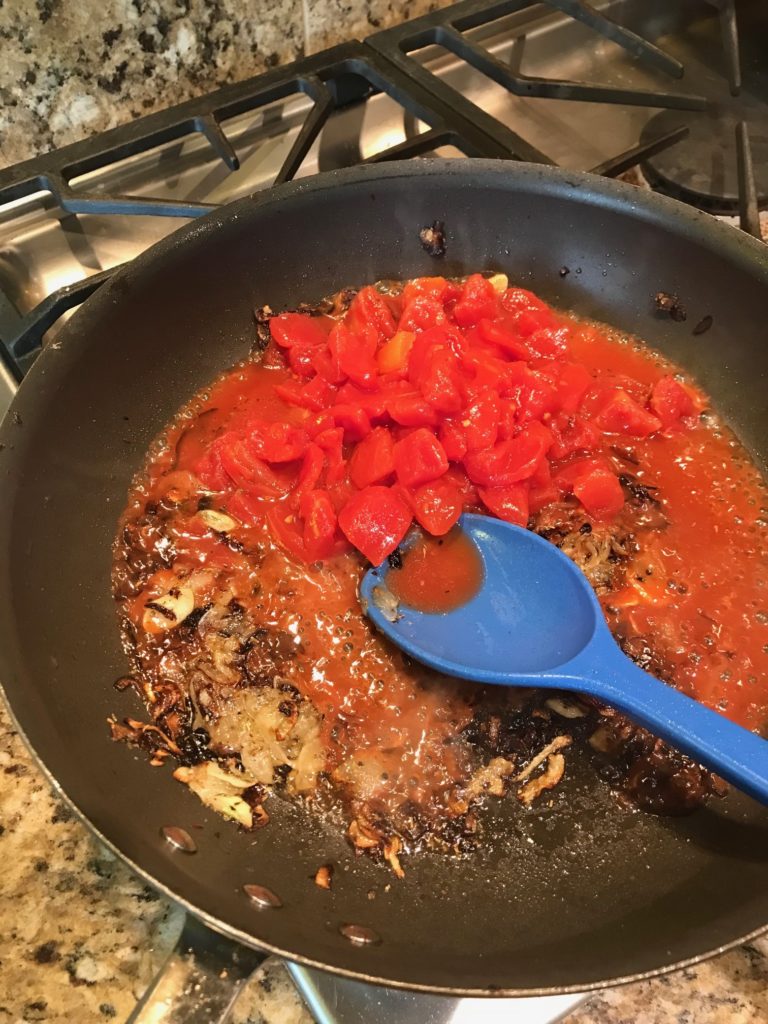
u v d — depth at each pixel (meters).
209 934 0.23
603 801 0.27
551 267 0.39
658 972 0.20
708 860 0.25
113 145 0.41
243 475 0.33
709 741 0.25
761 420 0.35
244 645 0.30
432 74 0.45
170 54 0.43
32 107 0.41
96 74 0.41
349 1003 0.23
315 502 0.31
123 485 0.33
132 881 0.26
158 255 0.33
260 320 0.37
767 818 0.27
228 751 0.28
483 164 0.36
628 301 0.38
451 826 0.27
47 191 0.42
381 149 0.46
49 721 0.24
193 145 0.45
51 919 0.25
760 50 0.52
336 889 0.25
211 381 0.37
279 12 0.45
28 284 0.40
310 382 0.35
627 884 0.25
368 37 0.47
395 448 0.32
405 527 0.31
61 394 0.30
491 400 0.32
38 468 0.29
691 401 0.36
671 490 0.34
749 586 0.32
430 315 0.36
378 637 0.30
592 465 0.34
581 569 0.31
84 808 0.22
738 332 0.35
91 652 0.28
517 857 0.26
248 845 0.26
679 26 0.54
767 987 0.25
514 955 0.22
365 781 0.28
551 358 0.37
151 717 0.28
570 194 0.36
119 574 0.31
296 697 0.29
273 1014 0.24
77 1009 0.24
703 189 0.43
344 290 0.39
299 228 0.36
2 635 0.24
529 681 0.27
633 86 0.50
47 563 0.28
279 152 0.46
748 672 0.30
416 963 0.21
